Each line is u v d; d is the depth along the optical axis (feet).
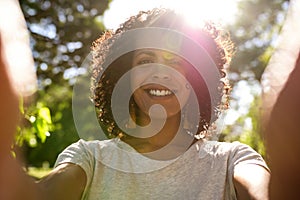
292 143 2.22
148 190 5.67
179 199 5.65
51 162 62.54
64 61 35.78
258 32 45.29
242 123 24.34
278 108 2.23
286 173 2.27
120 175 5.71
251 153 5.63
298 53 2.19
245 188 4.95
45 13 35.09
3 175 2.20
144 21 6.16
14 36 2.10
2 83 2.06
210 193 5.58
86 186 5.56
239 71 44.45
